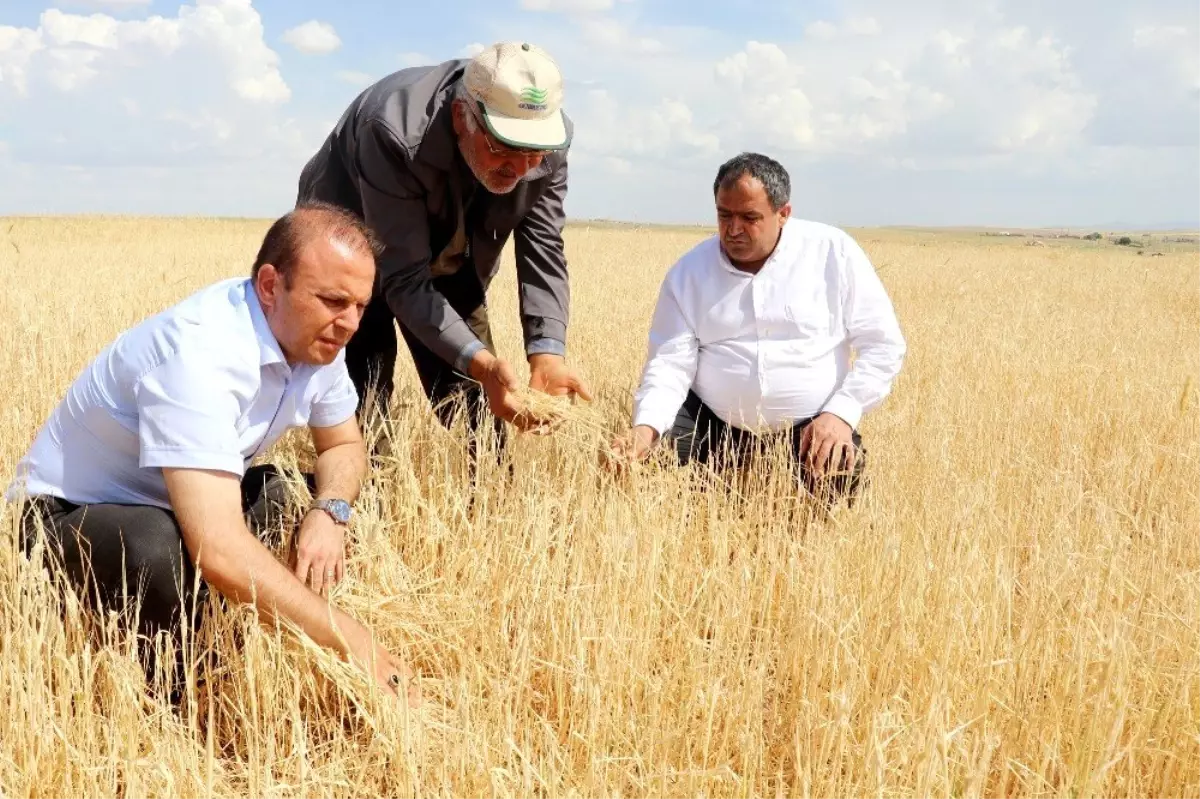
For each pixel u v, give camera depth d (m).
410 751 2.34
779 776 2.53
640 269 19.30
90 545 2.81
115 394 2.81
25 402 4.86
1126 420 5.86
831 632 2.81
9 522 2.87
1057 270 23.98
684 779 2.49
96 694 2.70
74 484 2.94
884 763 2.37
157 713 2.47
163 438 2.65
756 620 3.45
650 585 3.13
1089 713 2.74
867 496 3.99
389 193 3.96
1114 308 14.59
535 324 4.46
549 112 3.74
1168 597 3.37
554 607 3.02
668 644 3.16
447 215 4.17
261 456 4.18
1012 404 6.29
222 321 2.75
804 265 4.46
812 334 4.48
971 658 2.89
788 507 4.02
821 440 4.22
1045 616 3.13
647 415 4.36
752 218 4.23
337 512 3.16
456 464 4.18
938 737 2.39
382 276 4.08
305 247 2.72
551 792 2.34
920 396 6.37
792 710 2.83
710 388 4.61
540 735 2.63
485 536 3.54
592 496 3.73
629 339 8.60
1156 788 2.63
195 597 2.74
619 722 2.66
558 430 4.04
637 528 3.50
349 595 3.02
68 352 6.16
